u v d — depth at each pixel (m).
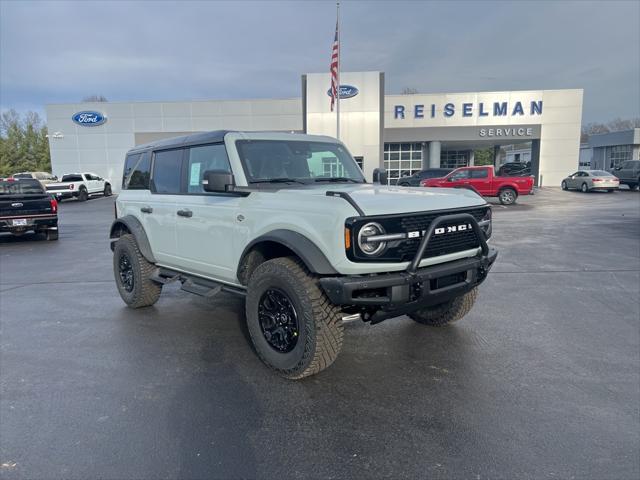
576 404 3.46
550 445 2.94
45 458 2.84
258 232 4.05
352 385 3.80
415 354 4.44
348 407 3.44
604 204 22.22
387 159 39.84
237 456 2.85
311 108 33.97
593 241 11.38
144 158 6.00
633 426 3.15
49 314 5.91
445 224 3.75
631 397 3.56
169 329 5.26
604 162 55.28
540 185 37.81
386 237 3.44
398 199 3.72
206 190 4.20
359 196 3.69
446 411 3.37
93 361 4.37
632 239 11.59
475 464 2.75
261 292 4.00
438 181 23.38
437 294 3.79
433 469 2.71
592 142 57.56
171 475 2.68
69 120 38.25
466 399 3.55
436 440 3.00
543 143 37.44
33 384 3.88
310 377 3.96
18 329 5.33
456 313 4.96
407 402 3.51
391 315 3.72
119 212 6.43
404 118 37.53
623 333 4.97
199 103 37.56
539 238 11.91
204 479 2.64
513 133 37.38
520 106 36.97
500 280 7.41
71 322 5.56
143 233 5.78
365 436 3.06
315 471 2.70
